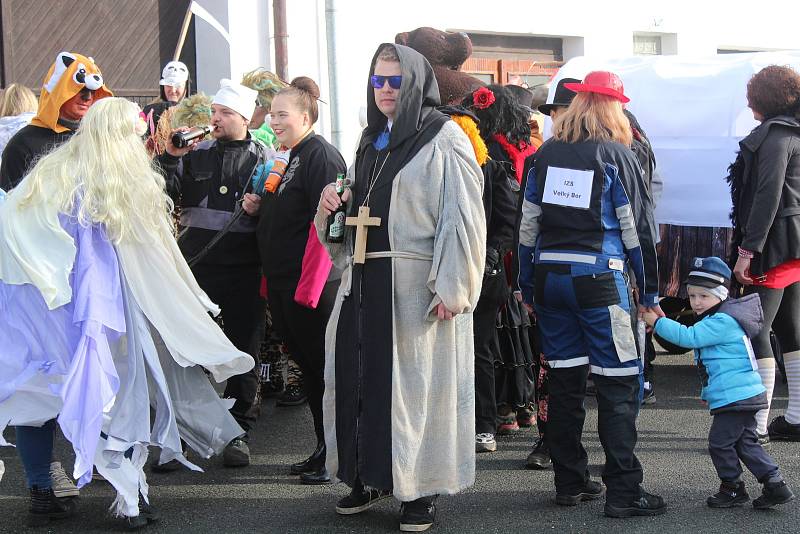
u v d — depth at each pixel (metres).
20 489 4.89
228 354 4.44
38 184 4.15
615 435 4.38
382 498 4.64
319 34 10.04
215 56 9.80
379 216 4.22
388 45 4.26
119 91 9.70
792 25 13.52
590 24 11.88
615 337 4.32
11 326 4.14
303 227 4.96
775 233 5.22
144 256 4.30
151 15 9.77
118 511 4.27
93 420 3.99
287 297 4.97
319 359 4.98
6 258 4.13
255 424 6.05
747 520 4.35
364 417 4.21
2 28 9.16
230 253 5.35
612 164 4.30
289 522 4.42
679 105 6.80
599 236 4.32
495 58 11.48
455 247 4.09
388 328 4.17
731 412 4.44
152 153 6.14
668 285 6.85
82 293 4.07
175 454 4.28
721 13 12.88
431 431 4.23
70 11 9.45
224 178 5.36
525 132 5.40
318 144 4.98
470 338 4.32
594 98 4.39
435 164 4.16
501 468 5.16
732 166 5.44
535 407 6.05
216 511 4.57
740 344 4.46
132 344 4.22
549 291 4.43
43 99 5.24
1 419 4.14
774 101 5.21
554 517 4.43
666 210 6.82
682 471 5.04
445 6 10.79
